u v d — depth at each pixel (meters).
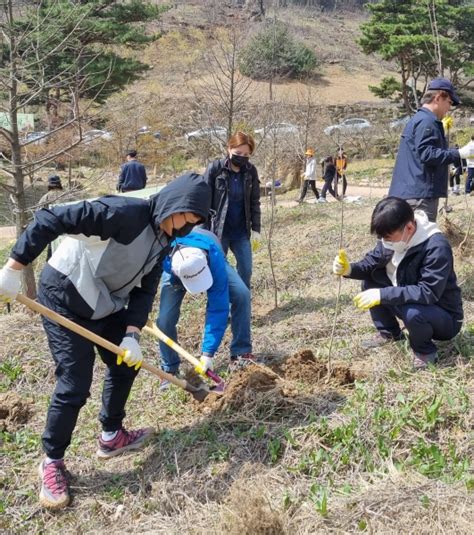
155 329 3.93
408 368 4.06
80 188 7.14
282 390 3.91
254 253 8.60
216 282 3.83
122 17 19.44
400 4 27.45
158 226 3.15
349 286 6.45
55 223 3.00
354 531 2.76
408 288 3.93
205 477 3.39
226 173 5.50
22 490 3.54
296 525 2.83
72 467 3.71
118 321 3.53
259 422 3.71
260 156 14.39
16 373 4.93
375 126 26.31
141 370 4.80
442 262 3.88
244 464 3.36
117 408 3.66
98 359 5.08
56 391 3.33
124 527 3.19
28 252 3.00
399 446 3.36
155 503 3.29
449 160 4.96
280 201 18.06
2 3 6.18
